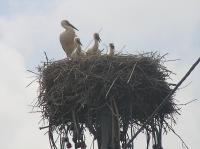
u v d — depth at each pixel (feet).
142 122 53.67
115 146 52.26
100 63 52.60
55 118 53.31
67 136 53.52
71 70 52.49
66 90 52.19
